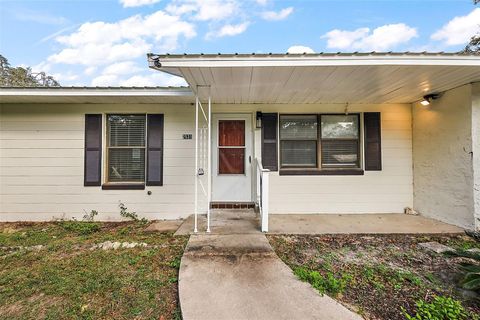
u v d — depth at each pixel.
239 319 1.93
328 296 2.26
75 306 2.25
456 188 4.45
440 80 3.99
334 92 4.62
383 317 2.00
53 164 5.35
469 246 3.56
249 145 5.62
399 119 5.57
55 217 5.32
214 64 3.24
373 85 4.20
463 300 2.27
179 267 2.88
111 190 5.36
